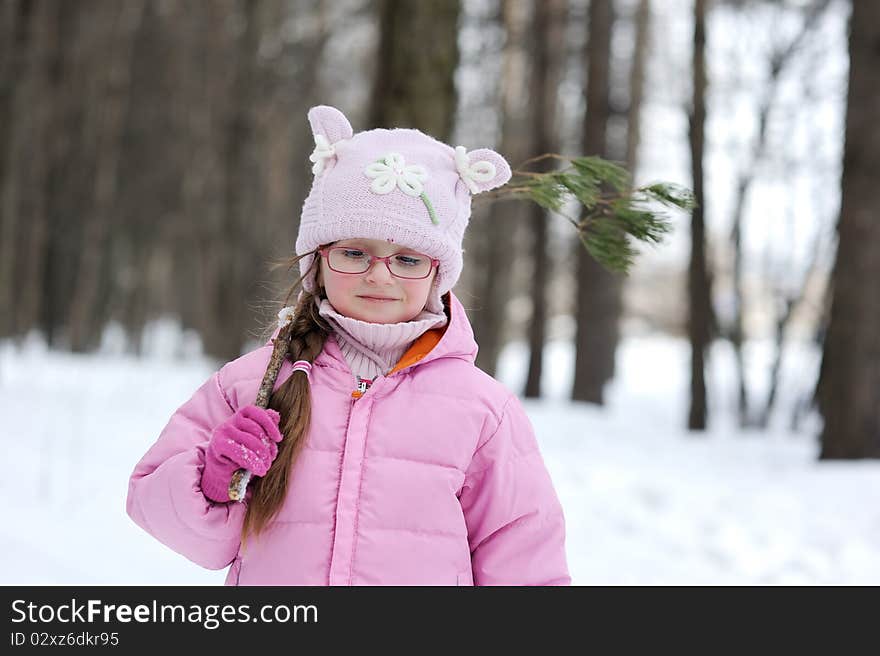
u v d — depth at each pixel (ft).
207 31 66.54
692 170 42.34
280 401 6.60
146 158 76.13
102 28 68.23
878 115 28.55
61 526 16.25
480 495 6.85
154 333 109.09
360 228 6.79
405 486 6.53
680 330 90.58
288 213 72.33
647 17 56.34
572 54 53.06
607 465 27.45
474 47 54.03
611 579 16.71
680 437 37.01
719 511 21.94
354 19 64.28
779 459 31.27
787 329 58.39
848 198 28.91
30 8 55.36
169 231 84.23
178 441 6.81
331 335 7.09
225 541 6.54
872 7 28.66
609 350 48.80
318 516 6.45
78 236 75.20
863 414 28.48
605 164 8.96
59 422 27.86
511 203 58.90
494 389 7.08
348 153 7.20
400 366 6.86
